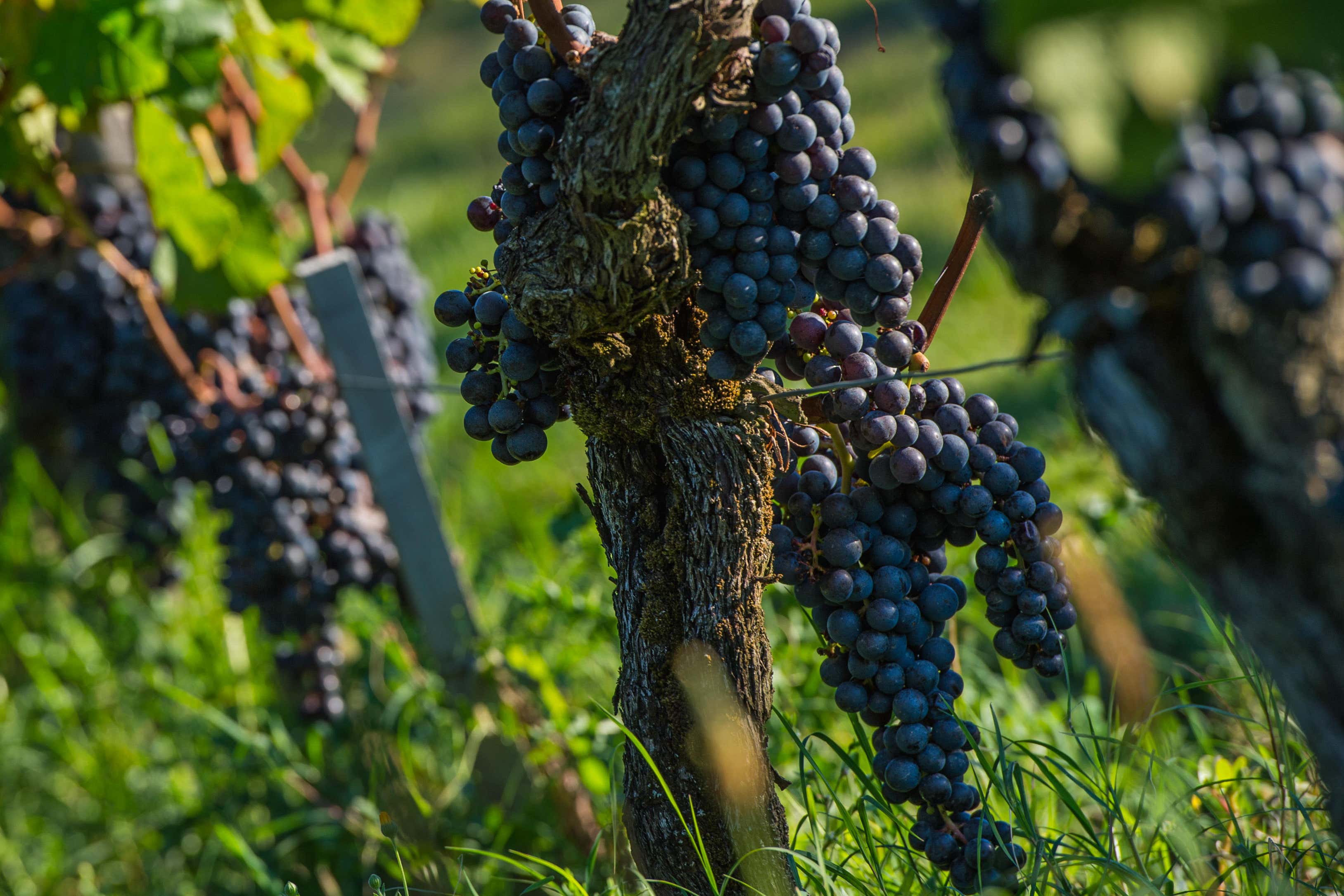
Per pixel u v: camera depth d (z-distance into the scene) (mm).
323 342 2787
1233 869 2477
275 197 2820
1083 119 2236
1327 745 2332
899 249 2416
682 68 2367
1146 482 2334
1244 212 2289
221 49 2707
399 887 2664
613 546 2480
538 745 2723
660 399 2436
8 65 2684
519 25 2408
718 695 2447
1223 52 2242
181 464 2805
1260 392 2301
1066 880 2475
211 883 2812
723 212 2395
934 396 2445
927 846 2457
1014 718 2684
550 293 2408
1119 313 2312
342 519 2803
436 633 2773
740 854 2457
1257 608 2328
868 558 2439
